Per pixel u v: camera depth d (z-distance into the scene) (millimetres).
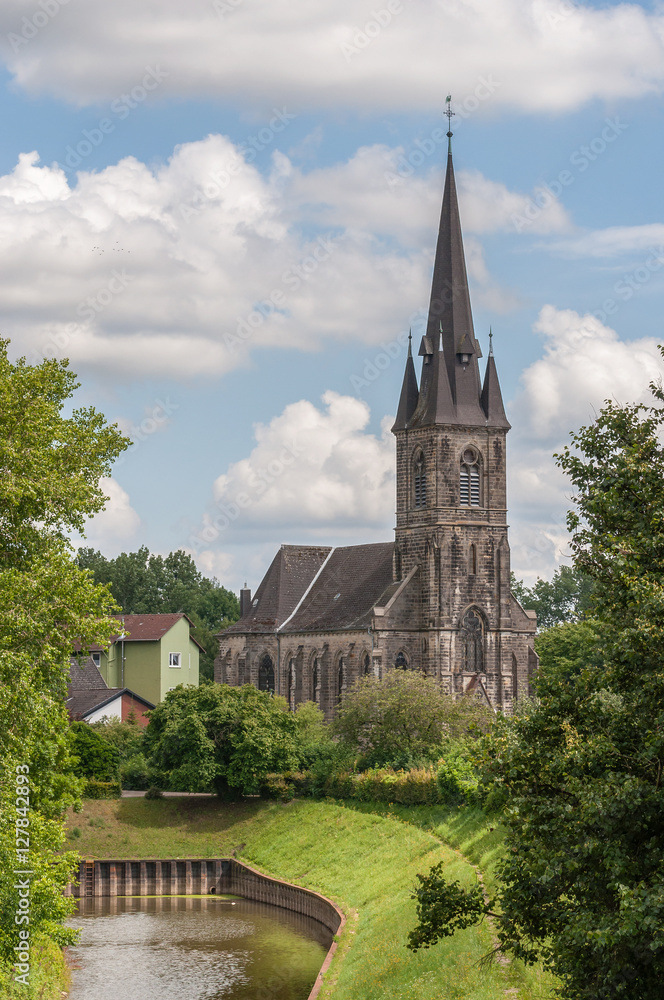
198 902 98750
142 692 157625
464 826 83188
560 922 33906
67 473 46750
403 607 129750
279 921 90000
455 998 48281
